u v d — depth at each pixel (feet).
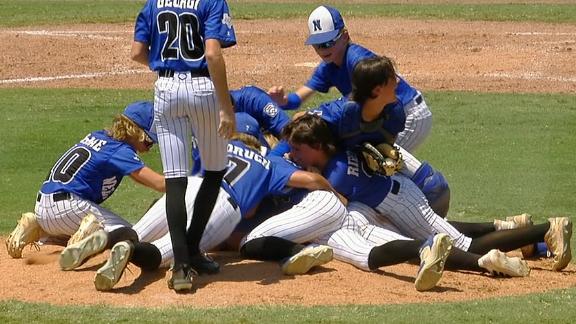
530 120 90.74
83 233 46.34
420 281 43.83
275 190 49.39
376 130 48.01
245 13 161.89
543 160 77.15
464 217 61.67
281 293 43.52
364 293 43.83
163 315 39.73
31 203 65.98
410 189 49.85
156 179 48.83
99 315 39.81
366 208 49.73
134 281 45.21
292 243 47.55
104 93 103.55
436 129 87.40
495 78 111.24
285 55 126.52
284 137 50.47
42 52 128.67
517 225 51.52
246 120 53.57
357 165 49.37
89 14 161.48
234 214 47.85
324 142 49.11
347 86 52.85
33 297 43.19
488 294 44.14
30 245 51.90
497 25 149.28
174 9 43.29
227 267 47.26
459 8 165.99
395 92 52.39
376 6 170.19
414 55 126.00
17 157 78.43
